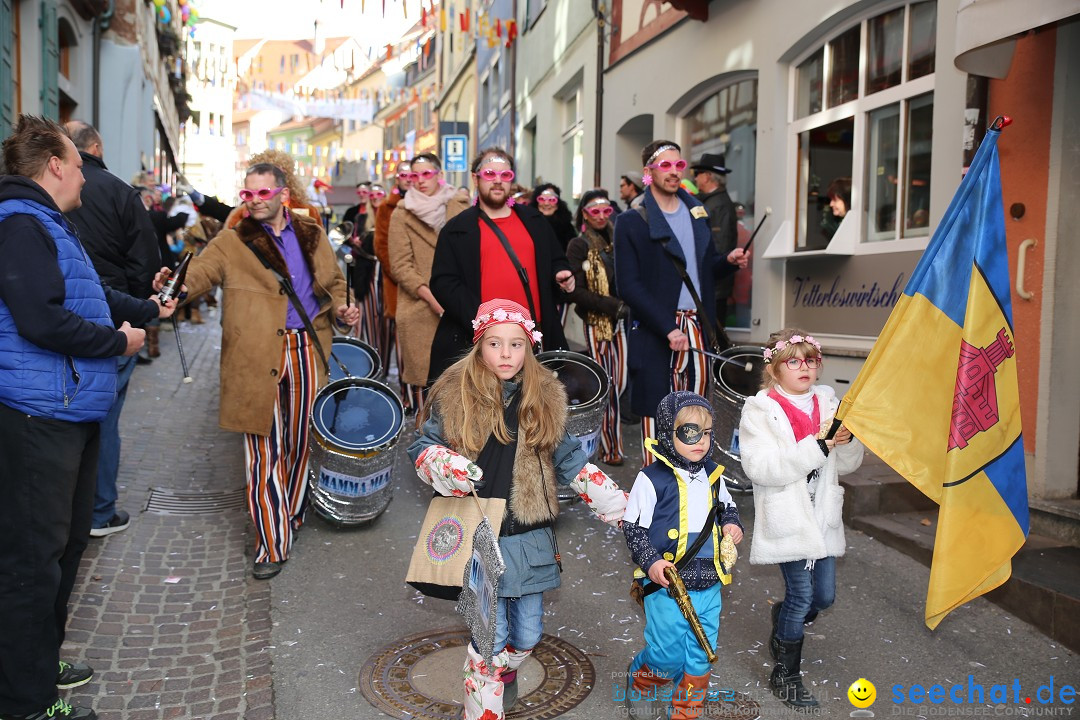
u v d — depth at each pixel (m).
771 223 7.83
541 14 15.57
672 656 3.02
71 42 12.48
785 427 3.37
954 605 3.11
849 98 7.05
